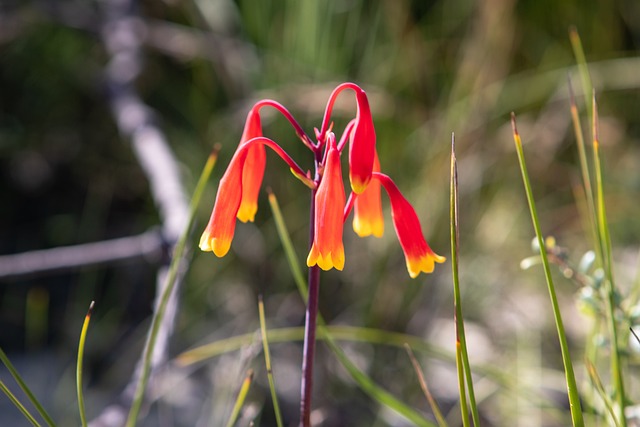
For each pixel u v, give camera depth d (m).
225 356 0.64
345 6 0.69
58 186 0.79
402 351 0.64
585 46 0.87
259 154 0.42
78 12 0.80
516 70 0.85
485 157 0.73
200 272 0.67
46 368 0.65
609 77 0.82
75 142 0.79
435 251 0.67
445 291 0.68
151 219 0.75
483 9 0.73
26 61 0.80
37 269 0.56
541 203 0.81
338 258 0.40
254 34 0.72
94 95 0.80
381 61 0.72
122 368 0.65
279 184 0.66
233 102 0.71
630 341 0.48
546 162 0.80
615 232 0.79
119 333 0.69
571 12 0.86
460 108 0.71
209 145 0.70
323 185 0.40
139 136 0.69
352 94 0.65
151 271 0.71
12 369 0.42
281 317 0.66
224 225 0.40
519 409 0.58
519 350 0.65
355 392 0.62
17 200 0.77
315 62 0.67
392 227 0.66
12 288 0.71
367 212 0.43
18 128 0.78
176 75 0.81
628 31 0.89
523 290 0.73
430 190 0.67
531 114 0.84
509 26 0.75
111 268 0.72
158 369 0.51
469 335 0.68
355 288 0.66
